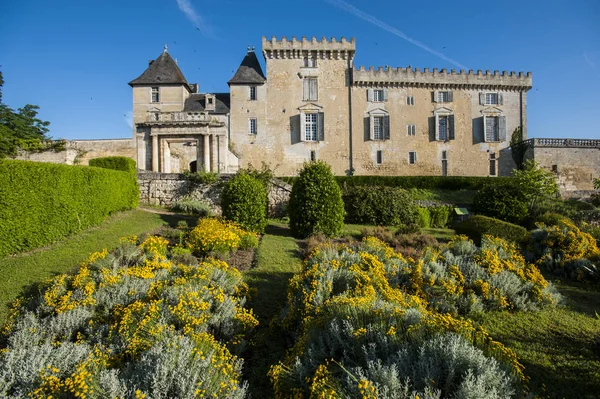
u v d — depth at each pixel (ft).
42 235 32.14
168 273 22.76
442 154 120.26
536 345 17.72
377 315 14.01
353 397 9.95
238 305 19.48
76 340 16.38
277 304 21.85
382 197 57.00
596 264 30.30
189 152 104.88
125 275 20.93
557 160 113.09
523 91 124.26
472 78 121.19
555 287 26.99
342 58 118.01
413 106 120.37
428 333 12.64
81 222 38.52
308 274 20.56
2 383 11.77
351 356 12.60
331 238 42.14
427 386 9.96
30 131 115.14
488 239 33.27
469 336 12.66
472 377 9.86
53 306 18.48
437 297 21.88
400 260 26.25
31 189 30.96
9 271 25.23
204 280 20.29
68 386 11.42
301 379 12.05
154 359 12.65
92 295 19.06
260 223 43.47
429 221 61.72
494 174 121.60
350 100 117.60
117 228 40.81
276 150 114.01
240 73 113.80
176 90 105.50
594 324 20.45
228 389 11.99
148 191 60.95
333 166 116.57
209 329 17.07
